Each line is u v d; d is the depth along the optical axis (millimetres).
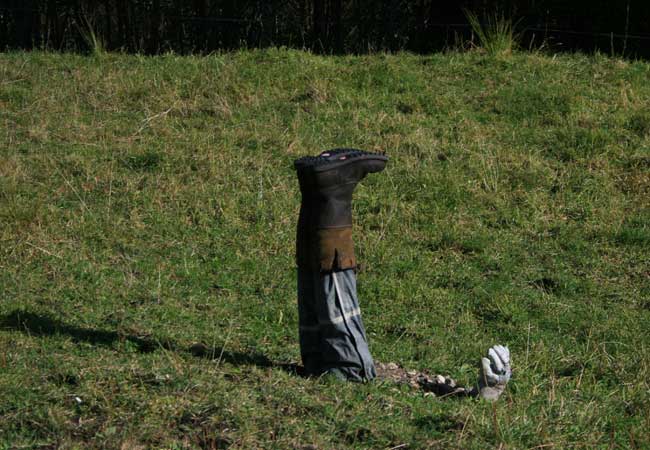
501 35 14789
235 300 8016
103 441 5020
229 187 10406
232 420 5316
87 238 9188
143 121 12148
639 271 9156
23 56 14961
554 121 12211
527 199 10398
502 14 16469
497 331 7875
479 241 9500
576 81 13508
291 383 5930
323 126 11984
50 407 5348
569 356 7324
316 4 19359
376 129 11898
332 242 5910
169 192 10203
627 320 8148
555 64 14109
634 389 6613
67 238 9148
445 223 9891
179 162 10938
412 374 6699
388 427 5402
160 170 10750
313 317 6117
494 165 10984
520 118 12359
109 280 8195
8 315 7074
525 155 11297
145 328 7016
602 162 11219
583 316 8195
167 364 6070
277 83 13398
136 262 8695
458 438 5363
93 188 10297
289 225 9695
